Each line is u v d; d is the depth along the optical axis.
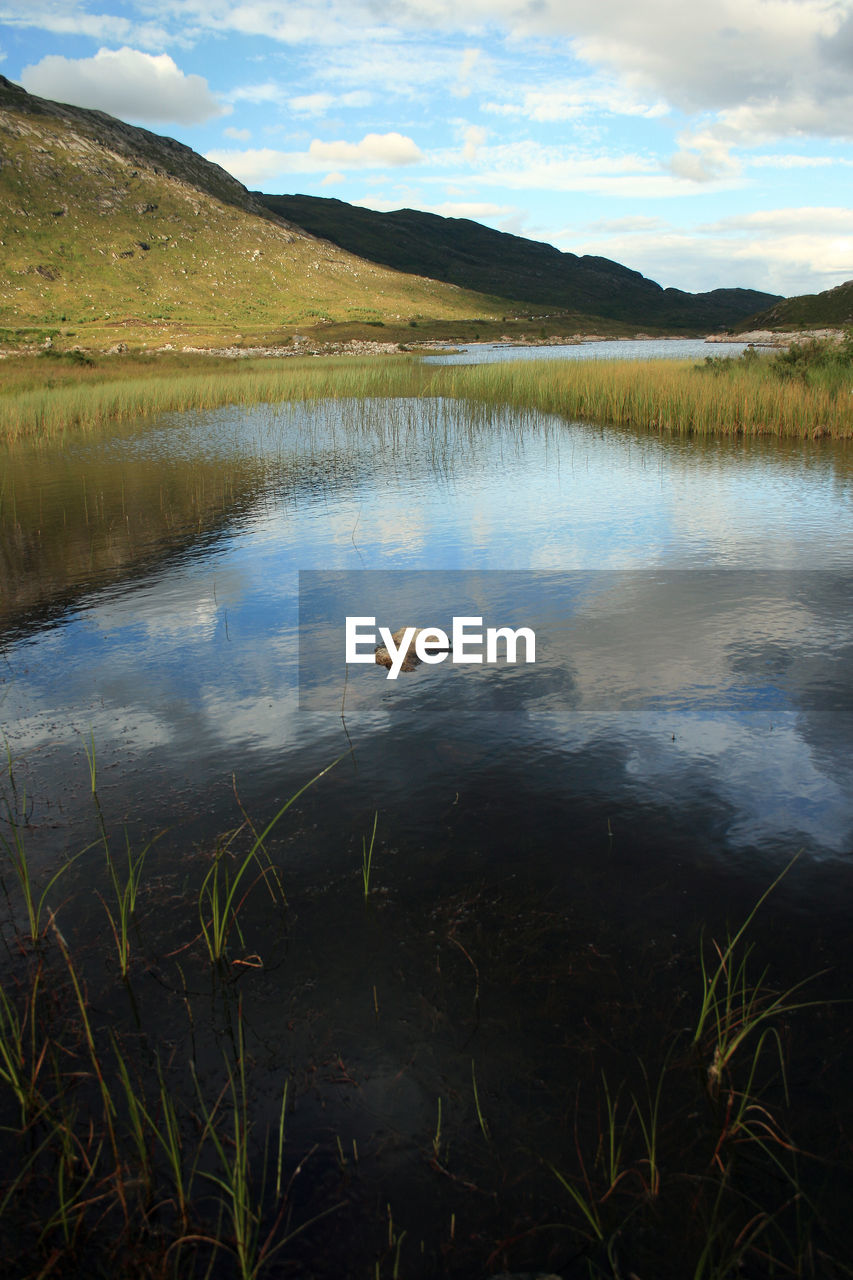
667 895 3.44
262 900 3.51
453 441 17.59
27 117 124.94
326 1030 2.87
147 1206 2.31
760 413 16.75
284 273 118.75
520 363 31.06
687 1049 2.74
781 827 3.83
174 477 13.71
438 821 3.97
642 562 8.09
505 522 10.09
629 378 20.75
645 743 4.60
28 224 103.25
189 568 8.41
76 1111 2.61
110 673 5.80
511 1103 2.58
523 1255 2.15
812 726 4.72
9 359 36.62
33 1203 2.34
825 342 19.80
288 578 7.96
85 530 10.12
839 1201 2.26
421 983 3.05
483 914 3.37
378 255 175.00
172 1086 2.68
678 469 13.35
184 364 40.94
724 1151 2.40
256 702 5.27
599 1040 2.79
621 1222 2.23
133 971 3.17
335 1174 2.38
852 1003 2.89
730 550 8.38
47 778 4.45
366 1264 2.14
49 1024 2.94
